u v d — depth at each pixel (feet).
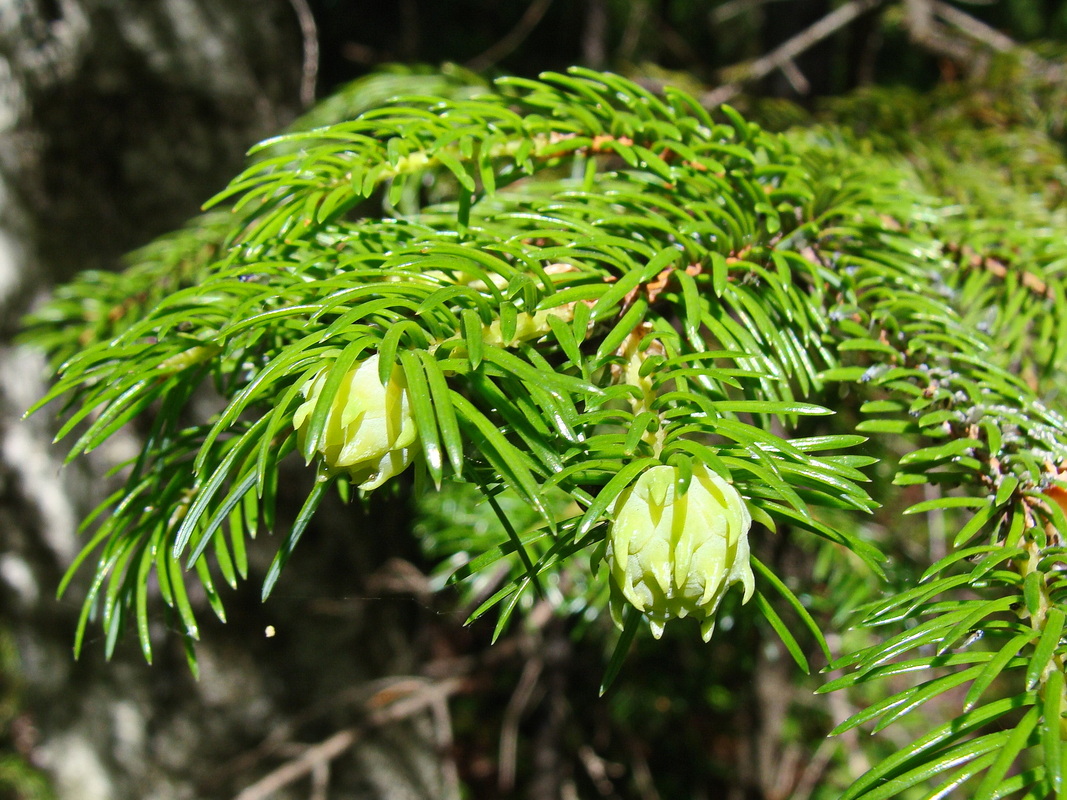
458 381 0.48
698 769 2.33
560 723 2.02
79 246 1.61
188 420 1.61
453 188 0.97
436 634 2.64
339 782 1.87
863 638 1.14
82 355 0.43
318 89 2.31
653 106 0.54
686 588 0.37
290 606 1.77
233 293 0.47
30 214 1.58
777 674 1.80
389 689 1.80
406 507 1.98
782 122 1.07
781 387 0.44
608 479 0.38
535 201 0.48
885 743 1.87
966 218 0.76
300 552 1.75
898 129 0.99
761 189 0.52
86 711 1.81
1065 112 1.12
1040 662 0.34
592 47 2.43
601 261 0.45
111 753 1.80
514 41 1.92
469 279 0.44
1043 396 0.61
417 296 0.39
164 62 1.55
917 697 0.35
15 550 1.78
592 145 0.53
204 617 1.70
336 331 0.36
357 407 0.36
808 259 0.53
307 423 0.36
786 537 1.17
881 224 0.56
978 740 0.34
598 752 2.30
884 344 0.48
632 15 2.47
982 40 1.44
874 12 1.55
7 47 1.46
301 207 0.48
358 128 0.49
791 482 0.40
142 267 0.77
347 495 0.47
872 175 0.61
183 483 0.48
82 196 1.58
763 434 0.37
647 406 0.40
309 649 1.80
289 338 0.46
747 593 0.37
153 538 0.47
